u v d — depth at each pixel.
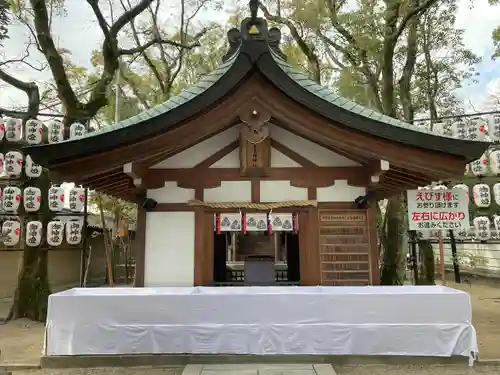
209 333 5.41
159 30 16.48
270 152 7.07
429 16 14.80
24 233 10.56
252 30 6.00
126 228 18.22
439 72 17.20
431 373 5.06
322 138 6.28
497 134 10.40
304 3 13.14
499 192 10.66
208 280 6.95
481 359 5.48
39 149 5.89
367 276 6.91
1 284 13.81
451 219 7.18
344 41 13.36
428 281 12.99
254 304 5.45
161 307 5.47
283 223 7.07
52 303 5.54
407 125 6.67
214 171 7.18
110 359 5.39
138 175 6.61
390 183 7.85
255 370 5.05
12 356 6.45
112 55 11.60
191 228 7.01
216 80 6.13
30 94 10.86
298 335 5.38
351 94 14.96
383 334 5.37
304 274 6.95
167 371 5.20
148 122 6.04
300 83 6.65
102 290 6.16
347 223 7.07
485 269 18.42
